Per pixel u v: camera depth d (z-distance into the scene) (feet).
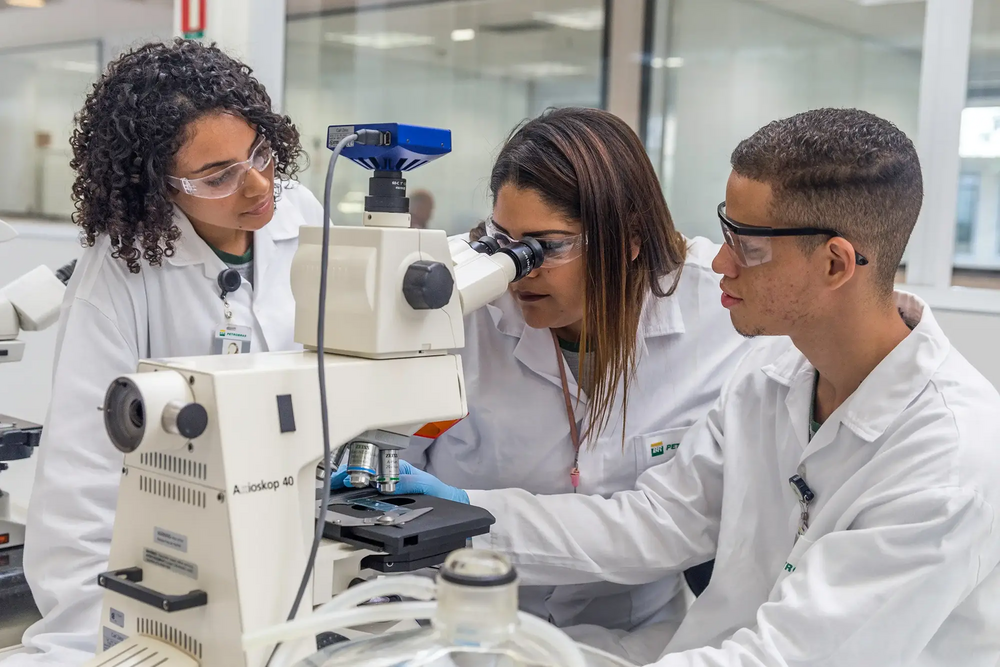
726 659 3.40
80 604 4.15
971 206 7.39
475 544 4.42
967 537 3.39
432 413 3.22
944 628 3.75
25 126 12.98
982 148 7.32
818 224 3.59
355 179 12.01
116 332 4.61
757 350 4.75
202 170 4.39
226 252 5.11
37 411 11.59
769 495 4.36
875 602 3.37
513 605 2.48
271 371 2.82
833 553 3.54
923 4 7.65
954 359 3.87
